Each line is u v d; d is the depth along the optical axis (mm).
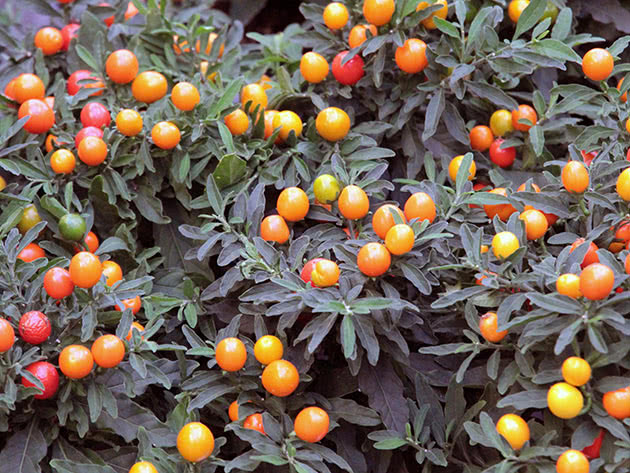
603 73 745
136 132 770
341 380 737
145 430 703
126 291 719
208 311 764
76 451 720
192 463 690
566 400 651
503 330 670
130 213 786
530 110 793
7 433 731
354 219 731
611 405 655
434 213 715
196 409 728
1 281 714
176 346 709
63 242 772
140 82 795
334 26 795
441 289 751
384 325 700
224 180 779
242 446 741
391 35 770
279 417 717
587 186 711
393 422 718
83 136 771
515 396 669
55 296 703
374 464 745
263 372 701
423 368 748
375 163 761
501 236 690
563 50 744
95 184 772
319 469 695
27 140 793
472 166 774
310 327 692
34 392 688
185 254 779
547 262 687
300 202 731
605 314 649
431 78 778
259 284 741
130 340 708
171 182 793
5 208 762
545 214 732
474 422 709
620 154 742
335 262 726
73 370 687
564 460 646
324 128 772
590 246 699
